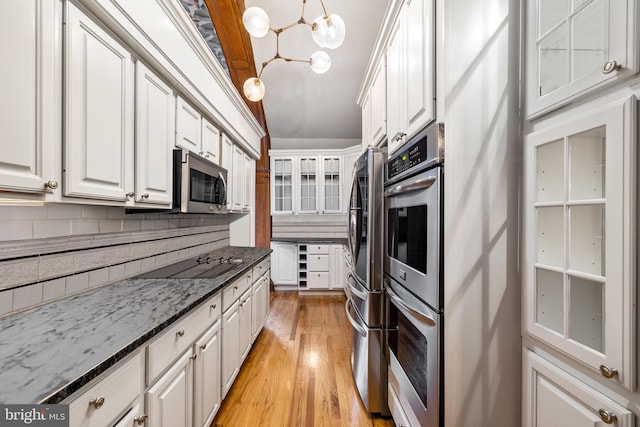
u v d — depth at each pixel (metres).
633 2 0.65
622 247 0.67
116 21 1.16
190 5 2.28
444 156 1.08
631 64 0.65
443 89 1.09
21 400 0.62
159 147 1.57
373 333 1.78
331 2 2.39
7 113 0.80
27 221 1.13
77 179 1.03
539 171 0.98
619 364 0.68
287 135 4.86
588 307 0.85
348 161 4.69
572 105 0.84
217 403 1.67
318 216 5.05
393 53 1.68
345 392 2.02
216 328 1.64
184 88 1.75
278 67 3.26
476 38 1.09
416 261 1.28
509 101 1.10
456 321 1.08
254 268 2.55
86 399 0.75
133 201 1.36
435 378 1.10
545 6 0.96
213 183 2.14
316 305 4.04
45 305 1.21
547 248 0.96
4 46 0.79
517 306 1.09
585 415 0.77
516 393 1.09
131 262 1.75
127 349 0.86
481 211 1.09
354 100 3.89
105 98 1.17
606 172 0.71
